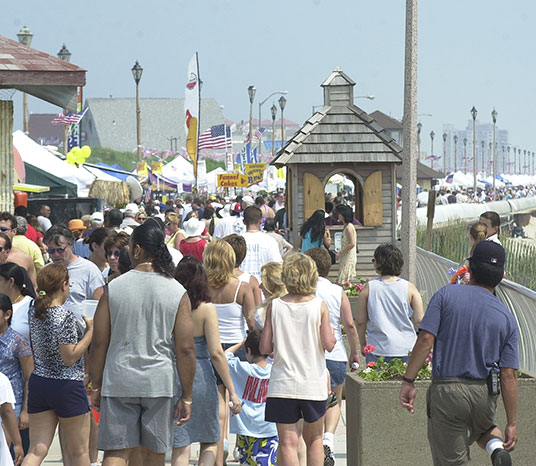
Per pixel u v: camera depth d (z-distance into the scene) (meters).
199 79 60.62
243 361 17.30
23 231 24.11
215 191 133.62
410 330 18.44
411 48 30.91
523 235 111.50
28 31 59.22
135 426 12.58
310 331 14.70
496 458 12.76
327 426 17.62
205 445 14.66
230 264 17.62
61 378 14.53
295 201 37.84
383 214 37.84
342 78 37.94
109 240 19.56
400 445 15.73
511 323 13.24
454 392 13.02
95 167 75.62
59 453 18.91
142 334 12.58
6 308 14.80
